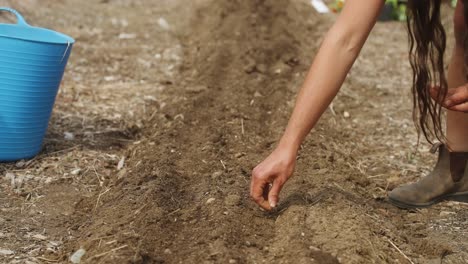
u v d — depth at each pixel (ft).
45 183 10.99
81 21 18.49
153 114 12.84
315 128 12.22
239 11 16.78
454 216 10.62
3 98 11.03
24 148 11.31
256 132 12.06
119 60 15.17
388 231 9.99
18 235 10.07
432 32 9.52
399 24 20.30
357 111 13.50
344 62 9.27
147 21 18.89
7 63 10.91
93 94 13.47
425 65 9.59
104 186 10.98
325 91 9.27
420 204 10.59
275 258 9.38
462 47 10.02
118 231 9.79
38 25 17.46
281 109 12.64
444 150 10.52
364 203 10.44
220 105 12.83
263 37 15.38
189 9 19.72
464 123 10.29
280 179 9.35
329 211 9.87
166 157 11.23
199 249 9.49
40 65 11.02
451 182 10.52
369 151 12.25
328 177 10.77
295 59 14.60
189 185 10.65
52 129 12.15
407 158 12.07
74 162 11.43
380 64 15.92
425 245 9.90
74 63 14.84
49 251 9.85
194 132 12.03
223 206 10.04
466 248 10.04
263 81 13.70
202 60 14.73
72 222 10.36
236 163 11.15
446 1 9.69
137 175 10.89
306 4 18.62
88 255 9.61
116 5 21.06
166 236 9.71
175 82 14.15
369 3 9.23
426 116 10.08
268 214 9.98
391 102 13.96
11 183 10.93
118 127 12.41
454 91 9.42
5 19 17.39
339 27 9.29
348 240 9.48
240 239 9.62
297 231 9.59
